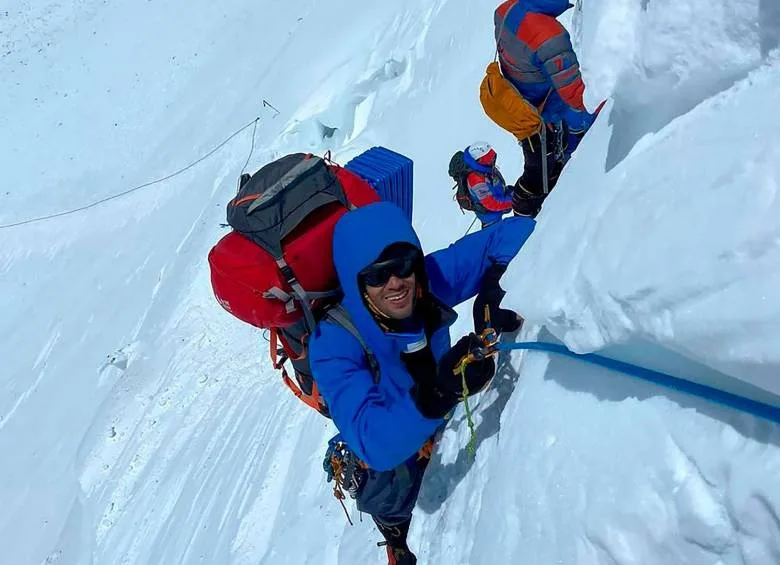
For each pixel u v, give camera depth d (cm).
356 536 293
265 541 364
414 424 192
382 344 205
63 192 1664
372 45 1070
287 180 212
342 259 199
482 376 183
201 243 1067
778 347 97
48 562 756
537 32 304
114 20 2105
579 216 167
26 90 2016
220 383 736
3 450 1055
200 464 627
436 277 237
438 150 649
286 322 224
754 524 108
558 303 152
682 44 135
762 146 117
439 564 224
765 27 125
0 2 2264
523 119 330
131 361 837
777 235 105
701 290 112
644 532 126
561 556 145
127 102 1862
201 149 1456
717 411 122
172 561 471
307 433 416
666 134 147
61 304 1327
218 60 1800
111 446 771
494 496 186
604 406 154
